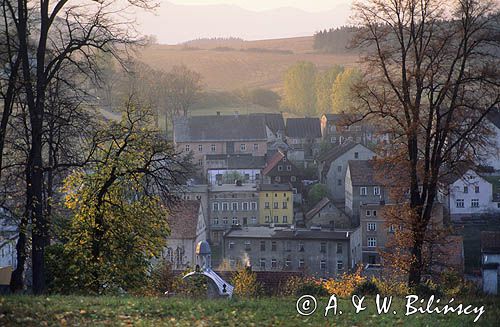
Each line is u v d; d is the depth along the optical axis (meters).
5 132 49.97
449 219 140.62
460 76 57.56
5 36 49.19
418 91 58.19
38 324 35.00
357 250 154.12
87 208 56.03
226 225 193.38
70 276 54.75
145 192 56.09
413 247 58.84
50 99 52.28
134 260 56.69
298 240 148.38
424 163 59.28
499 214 164.62
